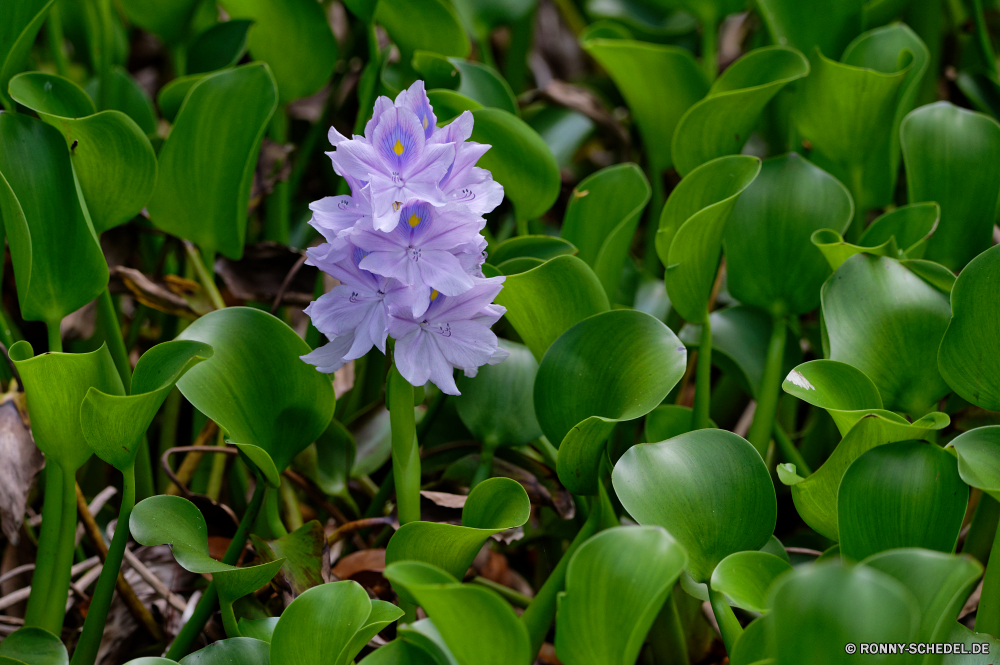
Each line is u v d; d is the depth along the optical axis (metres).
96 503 1.84
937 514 1.64
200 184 1.83
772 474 1.89
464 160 1.65
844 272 1.76
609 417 1.71
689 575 1.66
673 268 1.75
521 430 1.79
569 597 1.60
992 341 1.70
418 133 1.63
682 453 1.68
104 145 1.75
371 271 1.63
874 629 1.54
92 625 1.71
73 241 1.75
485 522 1.68
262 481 1.73
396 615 1.64
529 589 1.90
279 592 1.72
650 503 1.67
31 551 1.87
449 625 1.58
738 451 1.68
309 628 1.64
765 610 1.61
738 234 1.83
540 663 1.82
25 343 1.69
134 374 1.69
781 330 1.82
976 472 1.64
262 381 1.73
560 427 1.73
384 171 1.63
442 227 1.64
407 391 1.69
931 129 1.86
